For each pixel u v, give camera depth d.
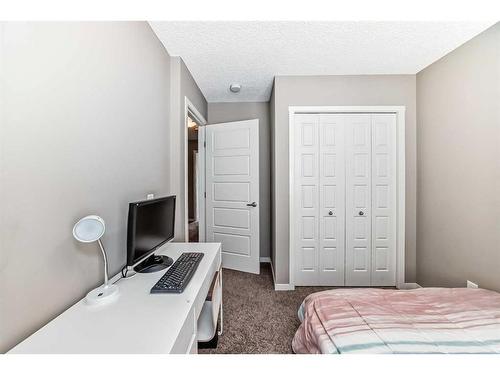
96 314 0.89
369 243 2.70
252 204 3.05
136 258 1.21
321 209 2.70
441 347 0.94
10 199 0.72
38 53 0.81
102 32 1.16
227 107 3.56
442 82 2.22
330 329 1.11
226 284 2.75
